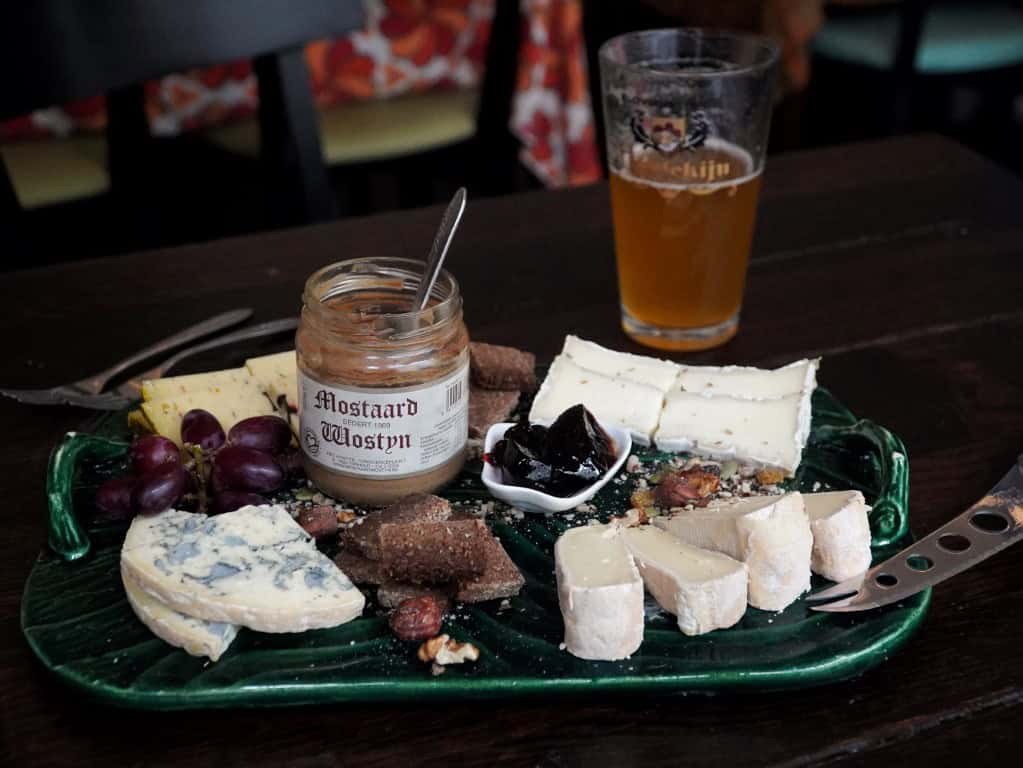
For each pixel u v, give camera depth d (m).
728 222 1.20
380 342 0.94
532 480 1.01
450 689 0.80
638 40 1.27
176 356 1.23
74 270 1.42
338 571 0.88
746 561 0.87
